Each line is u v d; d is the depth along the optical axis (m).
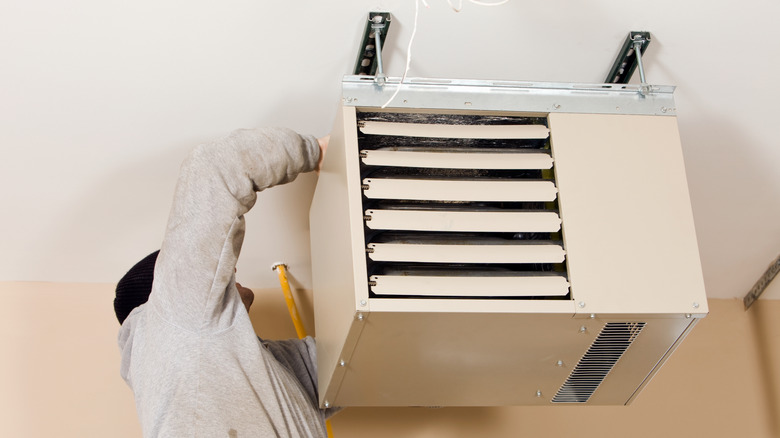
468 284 1.63
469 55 2.05
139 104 2.09
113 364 2.60
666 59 2.10
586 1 1.93
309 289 2.81
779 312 3.03
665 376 2.95
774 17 1.98
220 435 1.65
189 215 1.71
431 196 1.68
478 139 1.80
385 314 1.57
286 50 2.00
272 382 1.79
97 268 2.62
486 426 2.78
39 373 2.55
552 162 1.75
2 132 2.12
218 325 1.76
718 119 2.30
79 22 1.86
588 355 1.81
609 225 1.69
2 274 2.60
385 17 1.92
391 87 1.76
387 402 1.99
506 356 1.79
